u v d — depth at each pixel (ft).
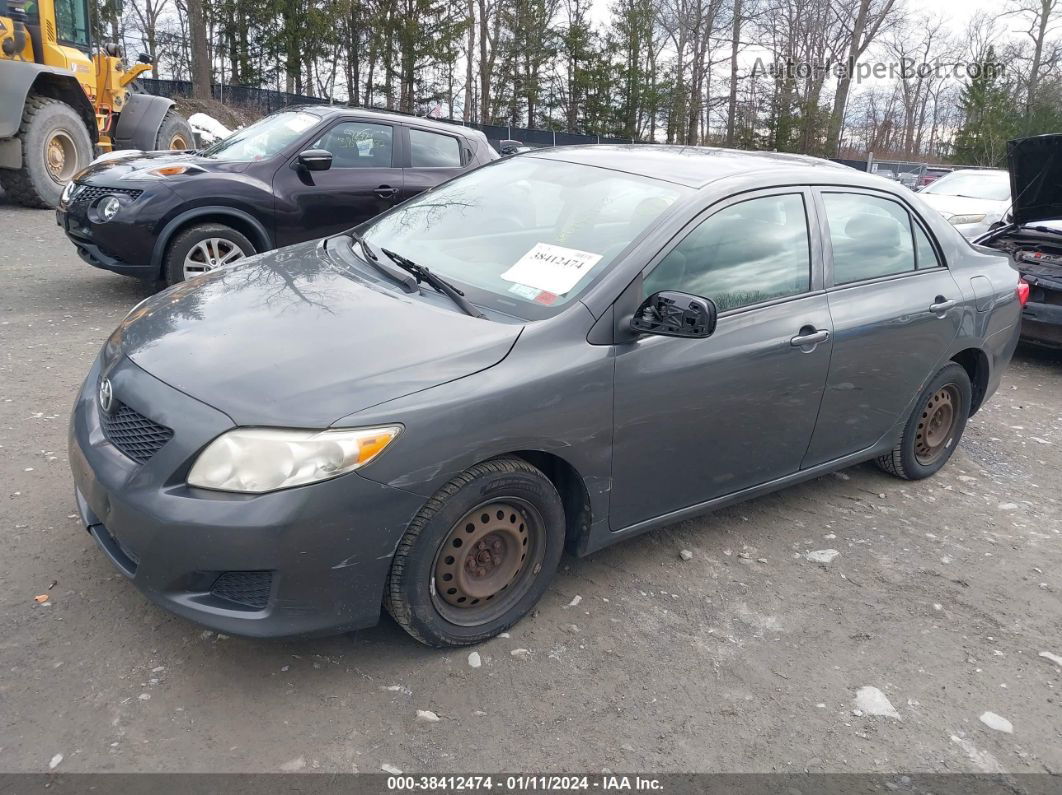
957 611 11.97
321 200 24.68
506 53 145.69
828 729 9.42
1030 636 11.52
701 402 11.21
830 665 10.53
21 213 37.93
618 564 12.26
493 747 8.68
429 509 9.08
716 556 12.77
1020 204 24.77
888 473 16.22
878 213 14.12
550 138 119.14
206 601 8.62
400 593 9.22
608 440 10.41
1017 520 15.01
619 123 144.56
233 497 8.29
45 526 11.79
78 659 9.32
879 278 13.83
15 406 15.75
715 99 163.84
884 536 13.94
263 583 8.58
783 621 11.33
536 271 11.07
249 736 8.50
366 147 25.88
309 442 8.36
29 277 26.21
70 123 38.96
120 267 21.97
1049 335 24.04
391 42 112.57
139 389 9.16
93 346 19.63
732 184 12.03
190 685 9.11
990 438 19.11
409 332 9.75
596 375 10.09
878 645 11.02
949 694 10.19
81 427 9.77
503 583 10.17
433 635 9.64
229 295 11.07
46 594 10.34
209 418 8.52
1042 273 24.11
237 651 9.68
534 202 12.58
